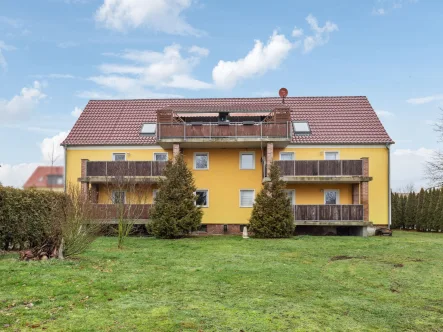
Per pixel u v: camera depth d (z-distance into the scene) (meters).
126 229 19.94
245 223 27.22
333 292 10.29
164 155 28.09
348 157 27.38
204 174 27.67
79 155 28.38
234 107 26.59
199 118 28.42
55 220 13.62
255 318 7.89
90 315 7.70
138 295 9.34
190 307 8.48
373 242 20.53
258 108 26.31
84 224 13.91
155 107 31.91
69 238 13.45
